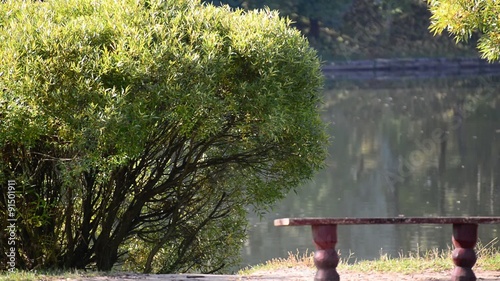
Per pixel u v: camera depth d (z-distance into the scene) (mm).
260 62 14680
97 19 14547
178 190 15820
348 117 52062
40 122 13797
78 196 15562
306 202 27891
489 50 14547
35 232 15461
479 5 14430
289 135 15812
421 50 85812
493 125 47188
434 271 12727
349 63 81125
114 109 13570
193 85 14250
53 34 13961
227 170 16391
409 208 26703
